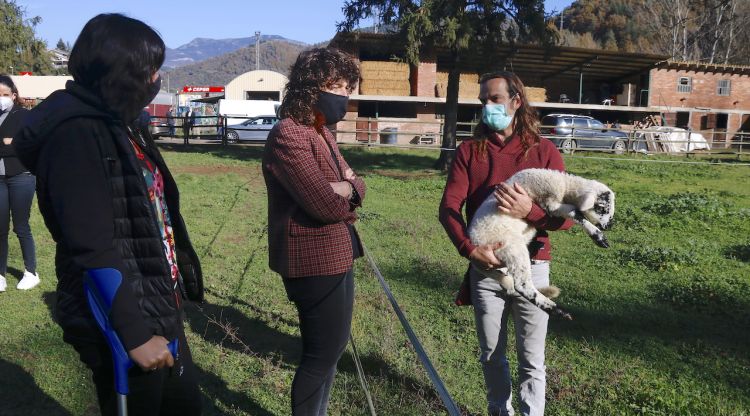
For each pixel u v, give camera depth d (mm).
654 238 8844
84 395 3807
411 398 3838
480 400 3883
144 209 2041
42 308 5207
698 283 6391
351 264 2938
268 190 2916
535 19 16391
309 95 2736
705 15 20734
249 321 5141
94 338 2062
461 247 2928
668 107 33000
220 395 3865
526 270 2746
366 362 4320
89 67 1971
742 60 42250
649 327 5266
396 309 3178
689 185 15406
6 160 5363
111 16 2033
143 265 2074
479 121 3273
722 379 4285
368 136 24828
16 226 5566
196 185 13039
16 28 51250
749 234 9273
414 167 18438
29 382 3930
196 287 2613
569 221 2932
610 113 34000
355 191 2963
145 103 2092
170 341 2143
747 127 35500
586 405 3859
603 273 6910
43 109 1919
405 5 15820
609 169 18406
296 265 2822
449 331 5016
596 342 4871
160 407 2357
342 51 2893
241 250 7434
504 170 3150
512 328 5086
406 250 7617
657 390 4027
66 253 2051
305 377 2912
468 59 17391
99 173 1919
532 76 32312
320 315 2873
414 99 26453
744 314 5613
